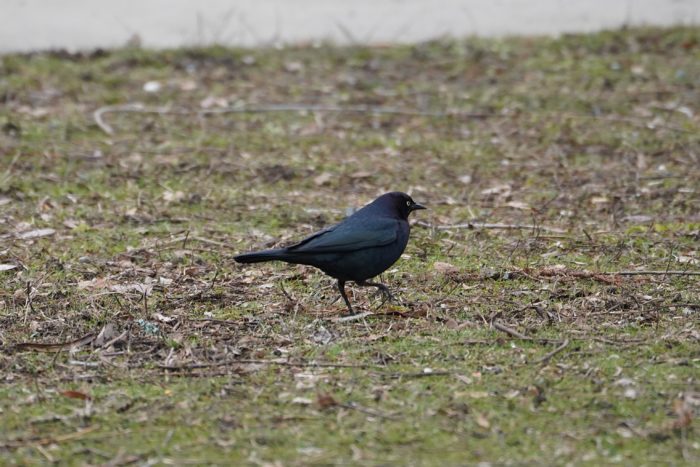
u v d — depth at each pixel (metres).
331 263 10.34
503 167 15.91
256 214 14.02
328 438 7.96
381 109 18.41
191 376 9.06
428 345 9.70
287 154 16.44
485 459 7.66
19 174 15.23
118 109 18.20
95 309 10.52
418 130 17.53
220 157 16.22
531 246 12.64
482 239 13.02
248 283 11.46
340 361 9.35
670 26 22.31
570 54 20.92
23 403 8.53
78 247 12.62
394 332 10.02
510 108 18.39
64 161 15.84
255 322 10.28
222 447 7.84
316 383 8.88
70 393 8.62
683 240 12.84
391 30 22.70
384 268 10.61
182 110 18.25
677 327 10.09
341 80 19.81
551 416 8.30
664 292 11.02
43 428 8.13
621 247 12.55
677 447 7.81
